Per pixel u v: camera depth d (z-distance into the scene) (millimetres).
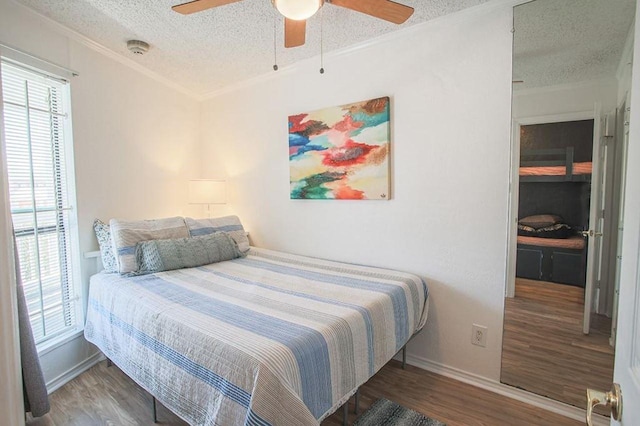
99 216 2488
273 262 2564
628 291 683
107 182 2549
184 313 1550
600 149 1715
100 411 1862
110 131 2568
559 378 1853
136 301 1753
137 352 1645
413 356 2311
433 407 1873
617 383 727
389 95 2289
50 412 1852
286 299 1748
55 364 2111
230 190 3320
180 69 2828
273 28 2182
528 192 1894
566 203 1809
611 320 1740
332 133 2531
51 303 2184
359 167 2416
